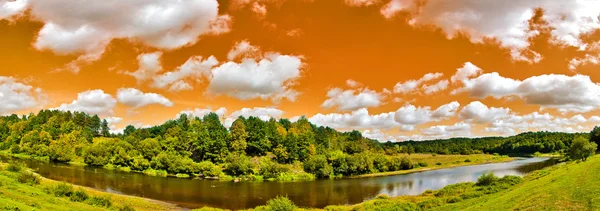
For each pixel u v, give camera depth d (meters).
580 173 51.28
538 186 51.91
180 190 93.56
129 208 56.28
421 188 106.38
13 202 40.94
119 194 81.38
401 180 128.38
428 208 58.59
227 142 150.38
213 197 85.19
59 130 169.50
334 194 94.56
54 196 53.72
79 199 55.56
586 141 105.12
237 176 128.50
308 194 94.06
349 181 127.06
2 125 189.88
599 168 50.00
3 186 50.34
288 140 155.25
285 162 152.75
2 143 169.75
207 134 148.62
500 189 66.31
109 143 146.12
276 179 129.00
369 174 153.62
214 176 126.31
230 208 72.81
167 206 71.12
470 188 75.38
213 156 142.62
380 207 62.16
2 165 79.44
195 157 146.50
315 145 172.62
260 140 154.50
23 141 161.38
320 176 141.00
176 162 127.75
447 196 70.38
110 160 137.62
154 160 131.12
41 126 177.75
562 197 37.78
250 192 95.12
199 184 107.94
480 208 47.09
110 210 53.44
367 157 159.38
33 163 130.38
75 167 128.12
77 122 197.50
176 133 153.25
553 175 64.31
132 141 154.25
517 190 55.44
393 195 92.88
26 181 58.72
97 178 104.75
